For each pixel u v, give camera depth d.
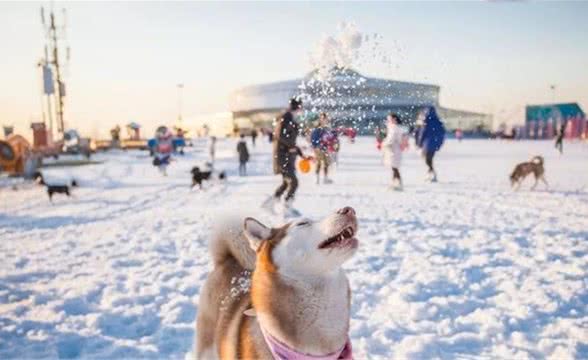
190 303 4.45
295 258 2.22
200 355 2.97
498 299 4.30
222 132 87.56
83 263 5.96
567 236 6.60
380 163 22.09
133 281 5.11
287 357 2.25
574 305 4.14
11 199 13.09
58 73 36.84
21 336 3.87
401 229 7.35
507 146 37.22
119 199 12.52
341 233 2.20
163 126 19.59
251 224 2.42
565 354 3.26
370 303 4.34
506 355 3.30
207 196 12.58
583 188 12.32
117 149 41.00
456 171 17.84
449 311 4.09
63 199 12.82
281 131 8.20
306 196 11.23
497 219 8.03
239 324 2.56
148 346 3.62
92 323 4.05
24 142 19.59
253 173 19.61
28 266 5.87
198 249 6.49
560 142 27.17
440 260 5.58
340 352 2.30
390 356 3.34
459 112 57.28
